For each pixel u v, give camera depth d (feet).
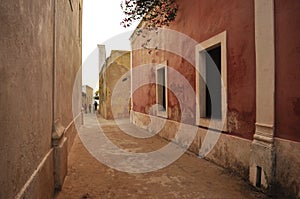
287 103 10.28
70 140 20.56
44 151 9.32
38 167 8.13
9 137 5.58
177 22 22.49
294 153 9.82
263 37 11.52
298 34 9.80
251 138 12.67
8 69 5.57
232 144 14.21
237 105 13.91
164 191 11.51
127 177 13.57
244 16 13.30
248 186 12.04
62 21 14.76
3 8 5.28
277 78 10.81
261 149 11.38
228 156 14.65
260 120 11.71
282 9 10.57
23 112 6.65
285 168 10.24
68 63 18.93
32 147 7.50
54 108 11.35
